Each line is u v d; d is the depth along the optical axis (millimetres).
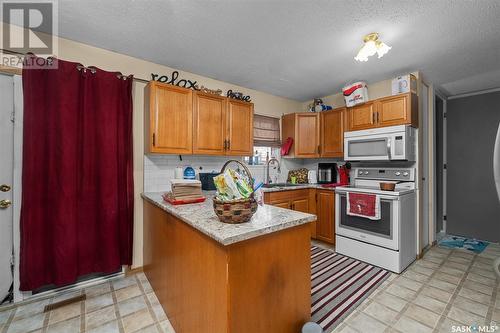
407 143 2527
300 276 1329
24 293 1862
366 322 1619
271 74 2838
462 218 3576
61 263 1872
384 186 2543
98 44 2129
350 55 2332
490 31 1875
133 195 2311
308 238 1377
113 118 2127
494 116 3311
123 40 2062
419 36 1959
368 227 2592
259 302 1121
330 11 1657
